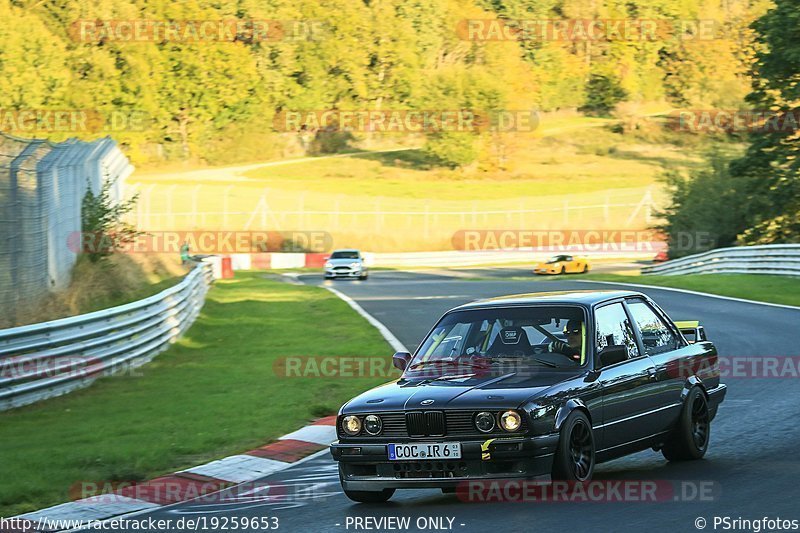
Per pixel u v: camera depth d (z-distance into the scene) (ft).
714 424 140.05
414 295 434.30
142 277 361.51
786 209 584.40
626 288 428.15
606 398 102.06
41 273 250.57
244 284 547.90
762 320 279.69
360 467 98.58
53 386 179.11
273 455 135.23
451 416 94.48
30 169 240.94
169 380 200.44
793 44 547.90
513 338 106.22
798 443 121.80
